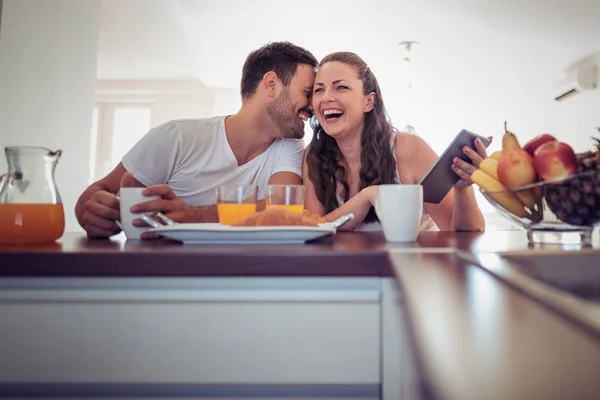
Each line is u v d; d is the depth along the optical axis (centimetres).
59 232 88
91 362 68
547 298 35
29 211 82
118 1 363
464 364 22
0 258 68
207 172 176
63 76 256
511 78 507
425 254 68
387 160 174
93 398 70
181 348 69
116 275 68
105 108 661
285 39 430
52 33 246
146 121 659
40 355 68
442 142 593
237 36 431
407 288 41
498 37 405
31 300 69
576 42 412
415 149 182
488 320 30
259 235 81
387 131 177
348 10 363
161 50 486
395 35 408
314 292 69
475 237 104
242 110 179
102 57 515
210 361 69
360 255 69
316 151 177
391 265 62
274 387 70
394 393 68
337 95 164
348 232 125
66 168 259
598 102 460
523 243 85
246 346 69
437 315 32
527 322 30
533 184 79
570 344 25
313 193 177
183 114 645
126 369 68
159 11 381
